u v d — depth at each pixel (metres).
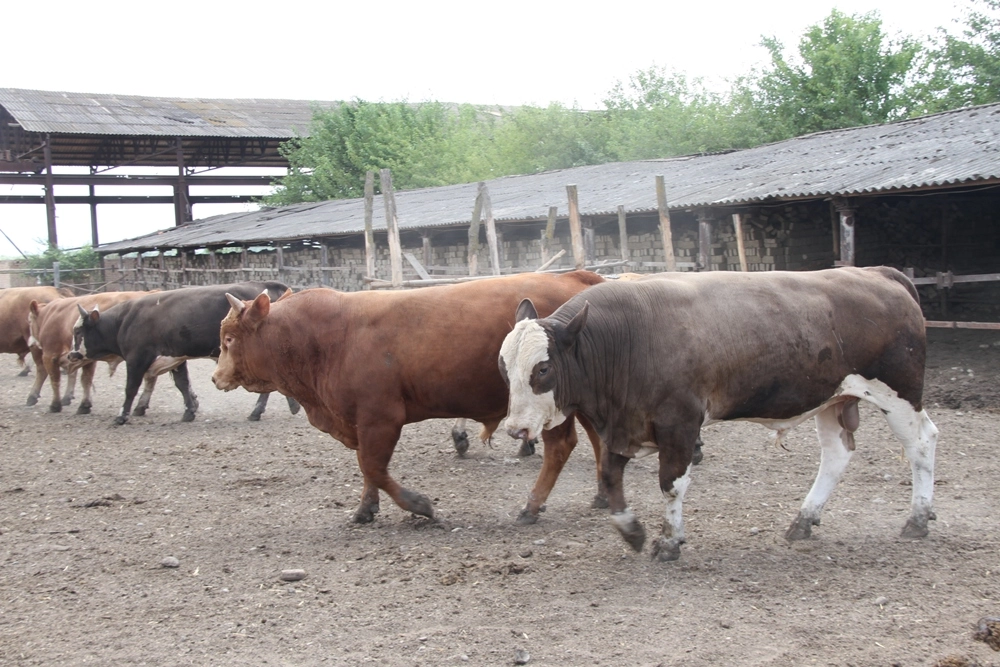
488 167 38.12
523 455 9.21
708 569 5.66
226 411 13.31
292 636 4.91
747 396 5.79
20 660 4.75
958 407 10.85
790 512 6.87
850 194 12.37
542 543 6.34
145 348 12.23
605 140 37.03
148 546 6.73
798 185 13.62
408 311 6.82
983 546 5.94
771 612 4.99
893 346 6.00
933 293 16.95
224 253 32.19
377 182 41.22
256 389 7.62
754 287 5.88
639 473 8.26
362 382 6.82
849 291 5.99
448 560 6.07
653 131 33.28
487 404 6.87
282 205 40.78
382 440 6.85
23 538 7.06
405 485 8.23
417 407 6.92
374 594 5.50
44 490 8.70
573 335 5.48
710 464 8.55
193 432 11.62
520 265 20.23
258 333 7.29
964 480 7.58
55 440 11.43
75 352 12.68
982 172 11.15
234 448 10.42
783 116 31.33
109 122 43.62
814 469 8.23
